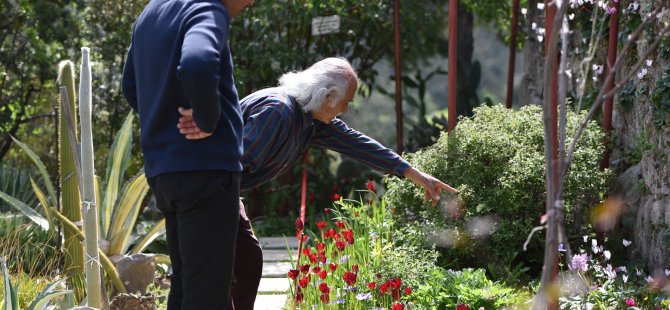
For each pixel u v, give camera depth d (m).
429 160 5.61
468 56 12.34
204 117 2.60
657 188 5.19
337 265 4.85
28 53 9.17
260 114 3.42
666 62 5.09
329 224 7.18
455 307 4.50
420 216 5.64
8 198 5.46
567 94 6.89
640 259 5.39
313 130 3.71
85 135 3.44
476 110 6.00
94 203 3.47
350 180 10.11
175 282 3.09
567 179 5.23
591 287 4.63
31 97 9.95
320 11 9.73
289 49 9.75
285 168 3.73
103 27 9.35
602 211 5.54
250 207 9.86
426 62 12.80
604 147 5.62
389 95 13.80
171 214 3.02
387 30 10.60
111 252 5.62
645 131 5.37
